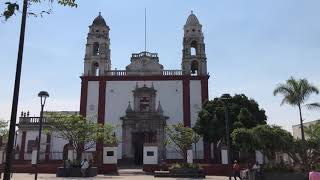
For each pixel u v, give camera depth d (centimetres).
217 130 4247
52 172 3903
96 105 4916
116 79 5012
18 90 1047
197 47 5225
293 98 3456
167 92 4969
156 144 4006
